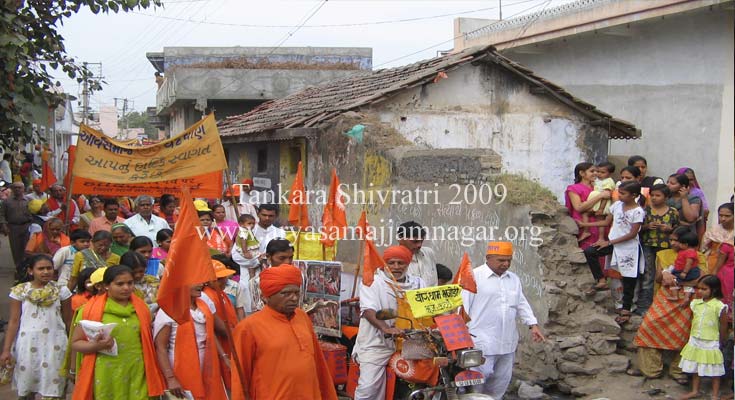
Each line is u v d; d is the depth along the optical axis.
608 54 15.69
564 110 14.26
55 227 10.19
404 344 6.20
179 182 9.54
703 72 13.70
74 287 8.21
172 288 5.26
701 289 7.54
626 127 14.38
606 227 9.80
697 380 7.66
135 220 10.72
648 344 8.08
